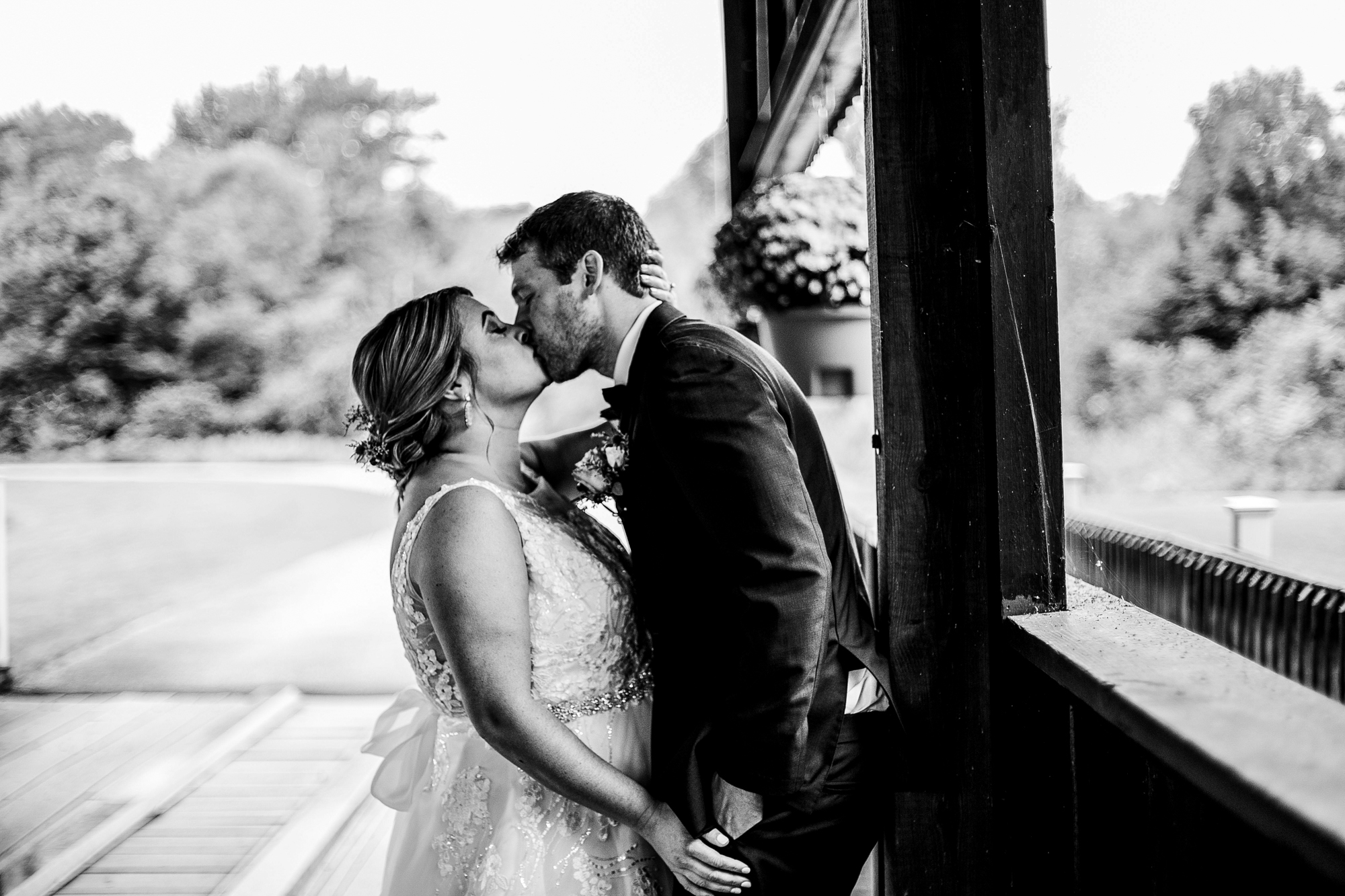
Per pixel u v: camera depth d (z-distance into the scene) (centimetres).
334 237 2684
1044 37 140
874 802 153
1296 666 173
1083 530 247
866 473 349
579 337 163
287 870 315
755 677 135
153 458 2459
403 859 165
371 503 1502
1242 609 184
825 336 188
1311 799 67
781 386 156
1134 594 221
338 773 419
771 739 134
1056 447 142
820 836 148
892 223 145
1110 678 100
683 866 146
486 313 165
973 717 147
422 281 2720
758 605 135
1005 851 146
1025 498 142
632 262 162
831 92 283
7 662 604
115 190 2542
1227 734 81
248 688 591
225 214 2555
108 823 358
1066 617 138
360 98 2748
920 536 147
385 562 1068
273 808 379
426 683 162
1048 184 140
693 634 152
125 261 2511
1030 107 140
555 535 158
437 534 148
